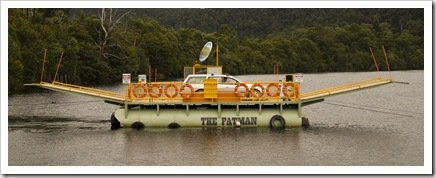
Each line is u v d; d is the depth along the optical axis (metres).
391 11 193.62
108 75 88.00
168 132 25.81
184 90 26.94
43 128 28.44
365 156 21.17
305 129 26.55
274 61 143.12
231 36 142.75
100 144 23.62
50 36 73.88
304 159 20.66
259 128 26.47
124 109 27.00
